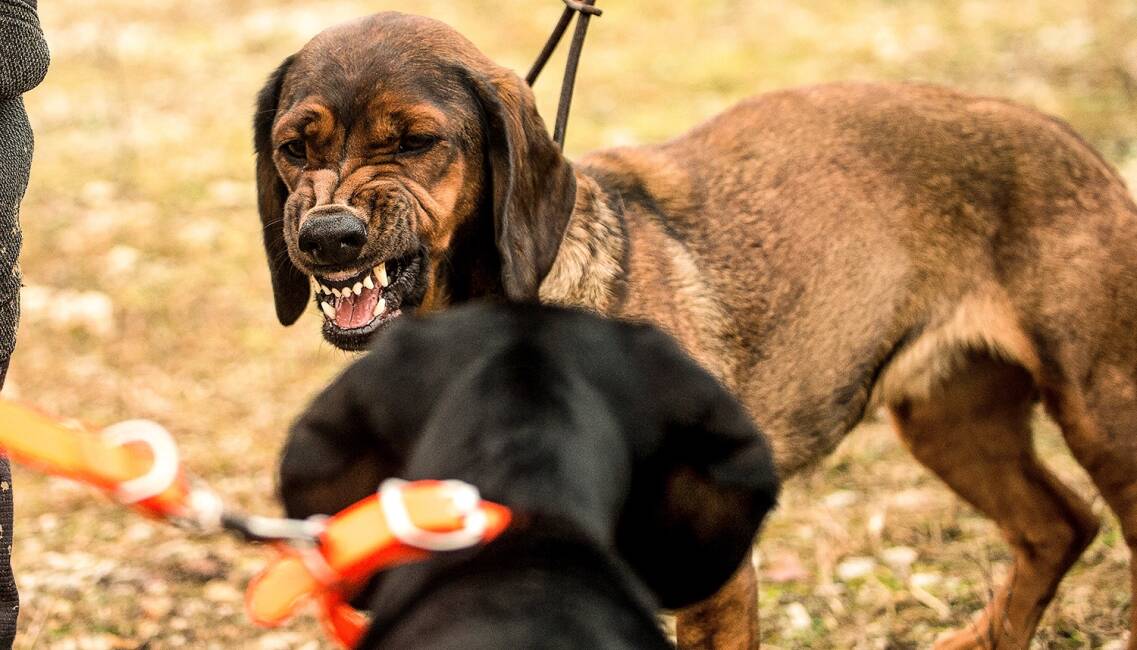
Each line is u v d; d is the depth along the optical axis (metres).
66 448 1.34
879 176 3.91
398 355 1.77
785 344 3.76
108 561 4.87
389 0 12.92
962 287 3.95
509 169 3.26
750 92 10.08
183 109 10.59
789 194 3.82
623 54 11.09
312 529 1.50
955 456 4.26
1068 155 3.98
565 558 1.58
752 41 11.24
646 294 3.48
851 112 3.99
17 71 2.88
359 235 3.07
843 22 11.57
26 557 4.93
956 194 3.93
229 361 6.74
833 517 4.95
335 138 3.21
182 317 7.20
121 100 10.69
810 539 4.84
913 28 11.21
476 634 1.49
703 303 3.58
